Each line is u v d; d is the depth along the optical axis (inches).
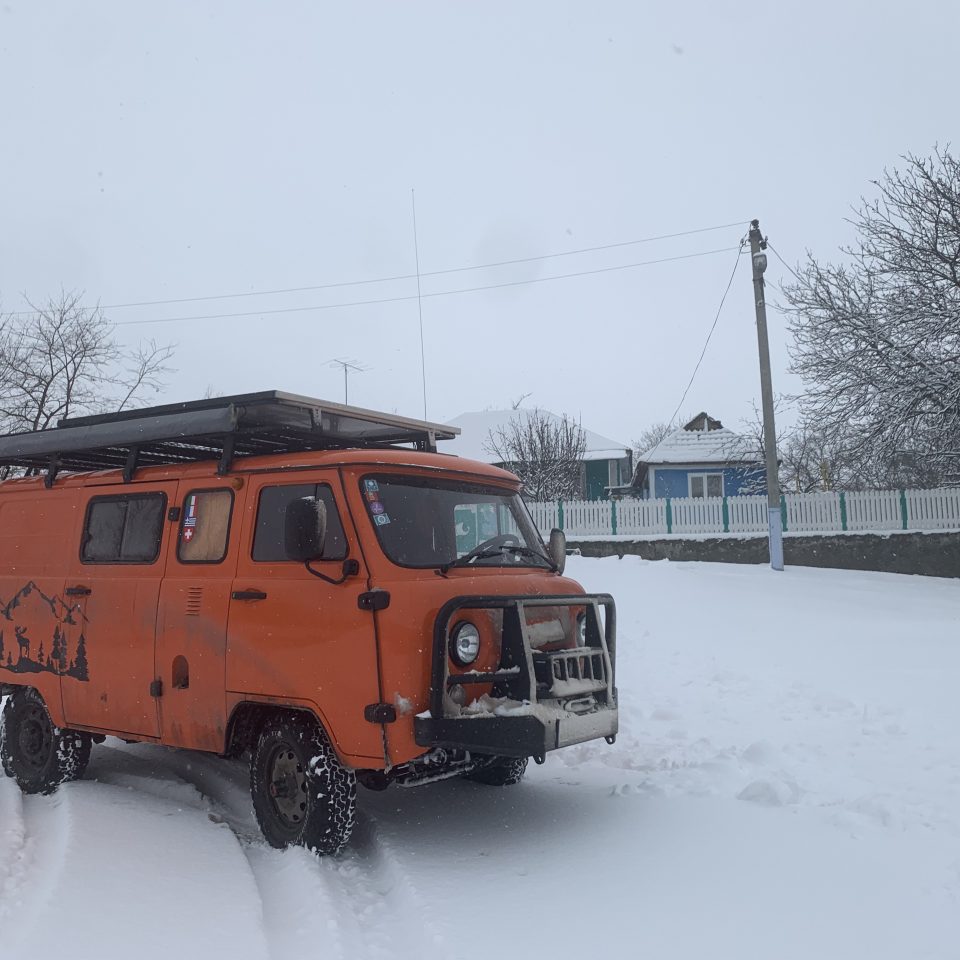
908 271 888.9
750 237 904.3
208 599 232.8
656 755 299.1
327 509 219.1
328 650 207.6
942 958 148.9
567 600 221.8
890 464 948.0
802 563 956.0
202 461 260.1
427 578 211.6
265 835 219.9
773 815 226.8
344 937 163.5
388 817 239.9
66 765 273.1
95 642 260.1
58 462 293.4
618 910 172.1
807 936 158.7
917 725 313.1
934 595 725.3
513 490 258.2
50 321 922.1
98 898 175.8
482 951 155.1
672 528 1011.9
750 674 416.2
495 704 201.9
